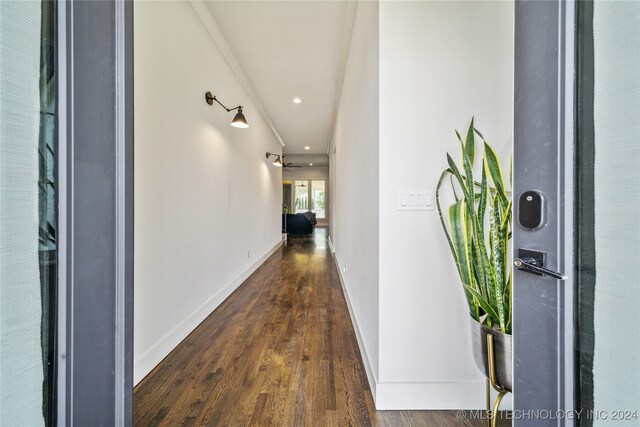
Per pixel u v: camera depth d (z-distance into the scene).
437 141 1.33
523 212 0.54
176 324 1.88
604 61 0.44
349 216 2.67
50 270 0.51
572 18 0.47
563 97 0.48
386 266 1.34
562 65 0.48
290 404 1.33
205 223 2.33
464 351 1.34
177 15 1.86
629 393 0.42
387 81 1.33
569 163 0.48
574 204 0.48
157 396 1.38
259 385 1.47
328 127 5.73
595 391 0.46
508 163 1.32
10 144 0.46
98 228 0.57
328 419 1.24
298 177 10.60
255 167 4.05
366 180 1.72
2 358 0.46
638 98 0.41
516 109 0.57
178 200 1.90
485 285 1.00
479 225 1.02
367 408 1.32
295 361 1.69
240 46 2.73
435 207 1.33
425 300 1.34
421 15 1.33
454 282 1.34
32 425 0.49
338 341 1.95
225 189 2.80
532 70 0.53
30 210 0.49
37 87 0.50
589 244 0.46
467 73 1.33
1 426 0.46
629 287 0.42
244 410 1.29
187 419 1.23
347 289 2.75
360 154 1.96
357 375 1.56
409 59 1.33
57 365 0.52
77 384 0.54
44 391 0.51
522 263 0.54
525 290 0.55
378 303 1.35
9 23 0.46
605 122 0.44
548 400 0.51
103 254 0.58
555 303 0.50
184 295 1.99
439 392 1.32
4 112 0.46
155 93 1.63
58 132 0.52
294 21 2.35
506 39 1.34
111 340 0.59
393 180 1.33
